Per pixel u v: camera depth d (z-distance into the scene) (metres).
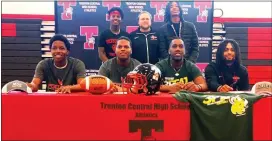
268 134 1.56
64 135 1.57
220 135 1.55
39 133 1.57
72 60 2.97
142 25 3.43
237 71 2.97
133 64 2.97
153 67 1.72
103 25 3.56
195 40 3.52
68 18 3.56
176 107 1.58
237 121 1.55
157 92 1.79
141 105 1.57
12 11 3.63
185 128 1.58
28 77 3.64
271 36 3.72
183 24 3.51
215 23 3.72
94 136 1.57
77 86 1.78
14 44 3.64
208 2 3.59
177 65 2.87
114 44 3.42
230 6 3.72
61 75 2.90
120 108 1.57
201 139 1.56
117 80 2.89
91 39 3.57
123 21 3.55
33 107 1.56
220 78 2.92
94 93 1.67
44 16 3.67
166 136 1.58
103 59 3.43
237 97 1.57
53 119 1.57
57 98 1.56
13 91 1.75
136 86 1.66
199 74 2.83
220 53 2.95
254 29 3.73
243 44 3.73
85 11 3.56
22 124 1.56
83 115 1.57
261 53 3.74
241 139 1.55
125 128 1.57
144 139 1.58
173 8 3.46
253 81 3.72
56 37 2.89
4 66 3.62
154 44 3.42
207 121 1.55
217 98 1.57
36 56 3.65
